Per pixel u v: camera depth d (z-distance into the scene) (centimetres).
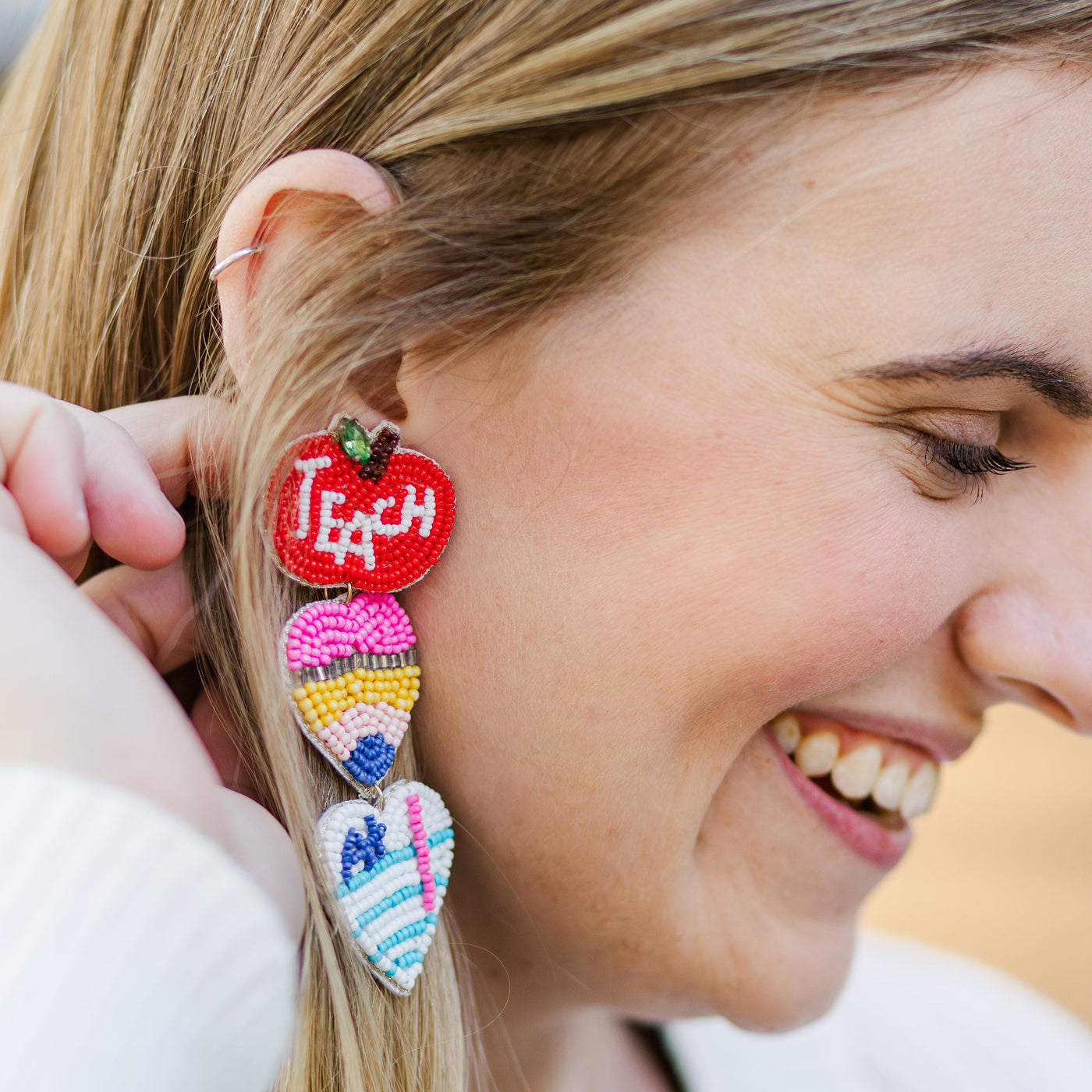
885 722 103
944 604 92
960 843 452
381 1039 85
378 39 87
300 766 84
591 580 83
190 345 99
